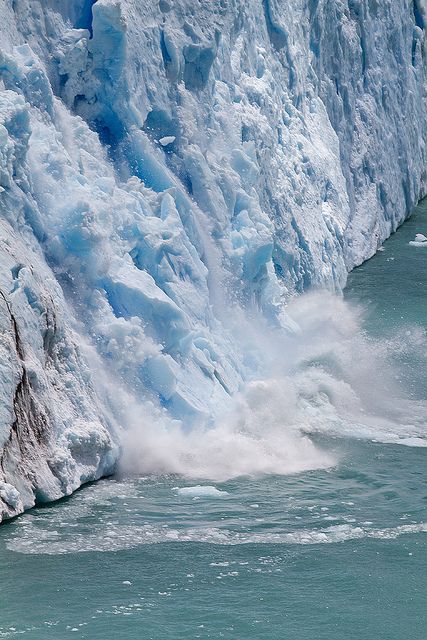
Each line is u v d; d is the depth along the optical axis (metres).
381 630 30.44
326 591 32.38
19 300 37.38
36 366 37.41
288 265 62.56
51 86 46.72
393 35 93.75
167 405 43.62
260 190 59.44
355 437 46.84
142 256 46.12
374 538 36.16
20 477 36.50
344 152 79.75
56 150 42.88
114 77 47.94
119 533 35.53
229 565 33.72
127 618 30.28
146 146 49.03
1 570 32.69
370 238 81.19
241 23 60.56
